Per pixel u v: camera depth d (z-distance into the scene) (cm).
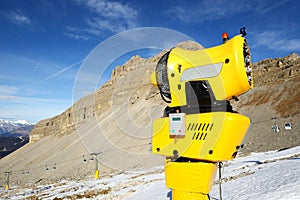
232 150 246
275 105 6712
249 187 1241
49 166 8394
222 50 252
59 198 2281
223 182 1595
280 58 9838
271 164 2030
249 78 248
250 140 5025
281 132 4941
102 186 2528
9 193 3900
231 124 237
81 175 5619
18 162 13625
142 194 1830
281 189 962
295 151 3031
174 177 280
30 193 3469
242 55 239
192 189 268
